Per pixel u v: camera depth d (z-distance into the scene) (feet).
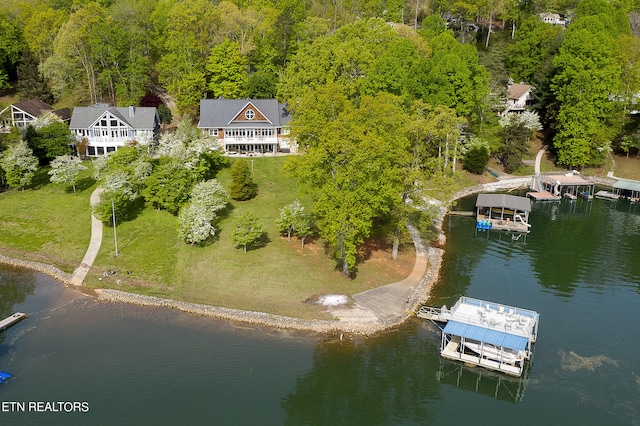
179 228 244.83
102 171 287.07
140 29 407.44
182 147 287.69
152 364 174.81
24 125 339.36
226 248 242.37
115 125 333.42
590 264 250.16
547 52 445.37
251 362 177.17
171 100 410.31
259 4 466.29
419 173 225.15
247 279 221.05
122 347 183.01
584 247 270.46
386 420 157.48
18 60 418.51
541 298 217.77
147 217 268.00
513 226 292.40
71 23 371.76
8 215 272.10
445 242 273.33
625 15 469.16
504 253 261.65
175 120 386.11
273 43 412.98
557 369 174.09
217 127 337.72
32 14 423.64
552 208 333.01
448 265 246.68
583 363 176.76
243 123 339.98
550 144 415.64
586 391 164.45
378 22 382.22
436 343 188.03
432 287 224.74
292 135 265.34
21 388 163.12
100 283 222.69
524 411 158.40
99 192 292.40
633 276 238.27
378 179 212.02
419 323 198.80
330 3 537.24
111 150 337.52
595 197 355.15
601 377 170.09
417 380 173.06
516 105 437.99
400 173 223.30
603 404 158.92
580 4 488.02
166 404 158.51
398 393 168.04
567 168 391.65
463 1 529.45
